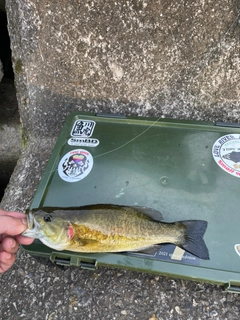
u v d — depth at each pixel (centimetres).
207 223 31
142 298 32
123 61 39
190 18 35
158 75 39
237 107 40
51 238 29
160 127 39
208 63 37
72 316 32
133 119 40
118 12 36
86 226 29
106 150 37
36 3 37
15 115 55
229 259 29
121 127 39
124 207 31
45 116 46
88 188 34
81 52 40
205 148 36
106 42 38
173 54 38
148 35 37
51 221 29
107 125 40
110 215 30
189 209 32
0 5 57
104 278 34
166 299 32
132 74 40
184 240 29
